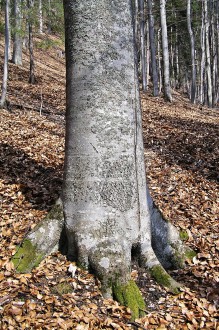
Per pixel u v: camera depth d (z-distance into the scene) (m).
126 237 3.95
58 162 7.78
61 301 3.56
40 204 5.70
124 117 3.96
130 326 3.43
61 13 15.78
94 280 3.78
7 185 6.29
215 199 6.54
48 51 33.09
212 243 5.01
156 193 6.61
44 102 14.85
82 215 3.93
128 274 3.80
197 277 4.23
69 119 4.05
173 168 7.95
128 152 3.98
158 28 36.38
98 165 3.89
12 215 5.35
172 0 34.28
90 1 3.85
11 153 7.89
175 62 49.66
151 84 35.22
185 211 5.95
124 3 3.98
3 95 11.88
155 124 12.31
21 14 13.91
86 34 3.88
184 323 3.57
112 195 3.90
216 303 3.86
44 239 4.07
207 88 28.45
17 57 23.47
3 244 4.59
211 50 33.50
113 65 3.89
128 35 4.00
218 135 11.12
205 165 8.17
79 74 3.93
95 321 3.37
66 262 4.00
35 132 9.82
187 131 11.53
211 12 31.64
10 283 3.72
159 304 3.78
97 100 3.88
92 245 3.86
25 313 3.38
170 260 4.41
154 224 4.41
